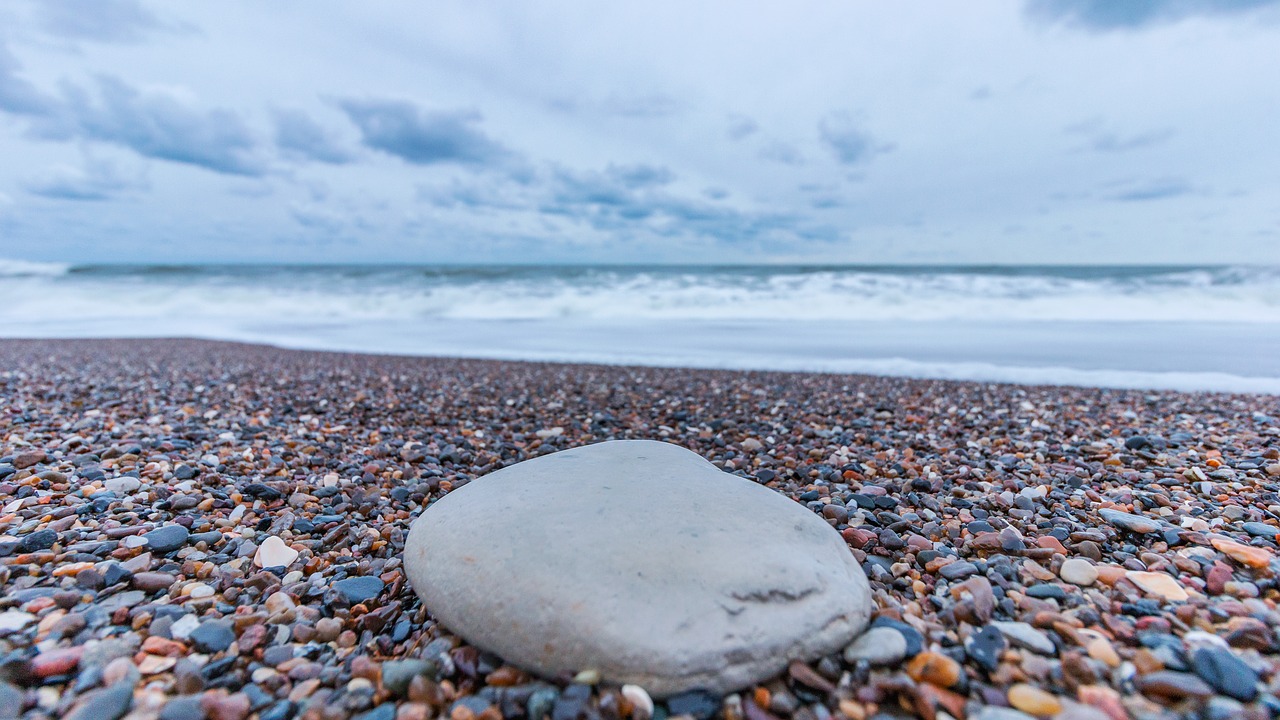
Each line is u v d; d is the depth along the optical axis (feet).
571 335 33.76
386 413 15.93
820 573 5.73
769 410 16.02
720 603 5.24
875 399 17.12
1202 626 5.53
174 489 9.59
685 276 66.08
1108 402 16.07
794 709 4.81
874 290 50.85
